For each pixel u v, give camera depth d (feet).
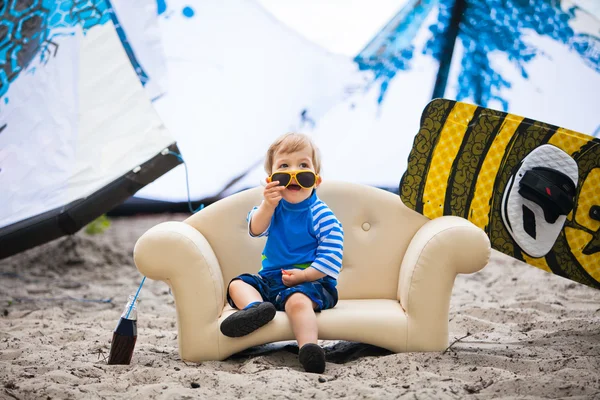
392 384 8.21
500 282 16.52
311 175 9.47
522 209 10.28
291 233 9.64
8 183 13.08
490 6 15.25
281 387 8.00
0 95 13.35
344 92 17.70
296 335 8.87
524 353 9.64
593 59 14.80
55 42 13.55
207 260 9.37
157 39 14.23
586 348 9.84
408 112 17.92
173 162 13.15
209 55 17.01
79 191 13.04
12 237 12.82
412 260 9.55
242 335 8.94
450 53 16.22
